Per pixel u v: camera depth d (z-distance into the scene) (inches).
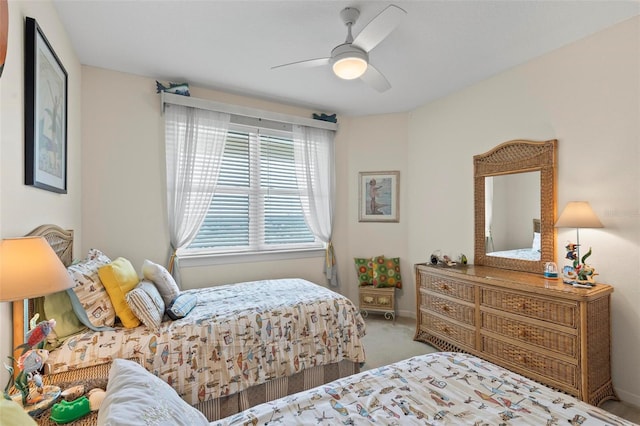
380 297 148.3
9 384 47.8
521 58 103.8
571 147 94.7
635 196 82.2
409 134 154.1
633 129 82.4
